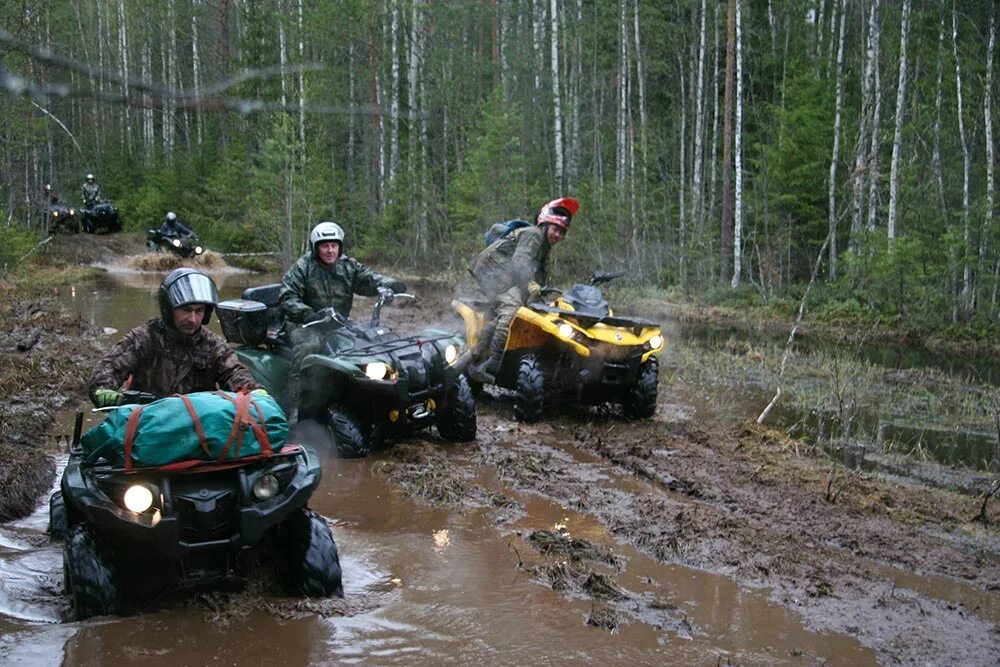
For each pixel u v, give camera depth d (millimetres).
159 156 36531
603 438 7570
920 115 21844
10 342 10250
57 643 3695
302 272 7281
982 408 9539
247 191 27953
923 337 16156
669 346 13383
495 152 24109
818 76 25062
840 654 3854
